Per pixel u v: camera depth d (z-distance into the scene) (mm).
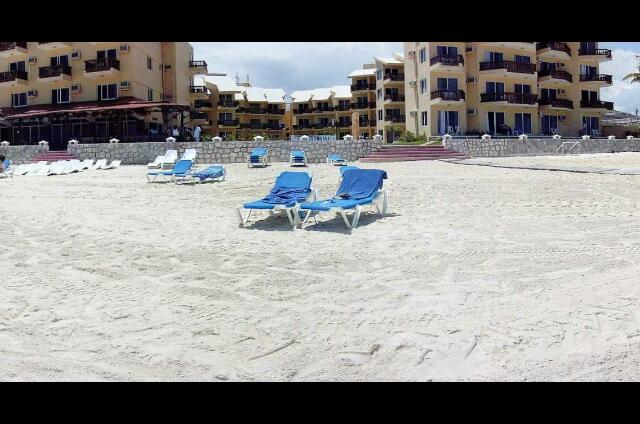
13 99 40125
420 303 4242
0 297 4625
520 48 41531
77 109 32250
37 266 5719
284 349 3445
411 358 3273
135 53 35875
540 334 3535
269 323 3900
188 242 6914
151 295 4629
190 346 3516
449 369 3123
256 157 21844
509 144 30828
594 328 3596
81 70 36875
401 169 19391
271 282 4949
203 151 25156
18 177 20344
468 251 6020
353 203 7836
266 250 6336
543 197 10641
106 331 3799
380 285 4777
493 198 10711
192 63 45969
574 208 9156
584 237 6668
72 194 13539
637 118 51906
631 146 35844
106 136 35531
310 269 5406
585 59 45875
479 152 29984
